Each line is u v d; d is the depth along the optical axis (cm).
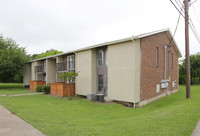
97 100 1165
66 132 420
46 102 1079
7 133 431
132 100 983
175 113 612
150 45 1157
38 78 2145
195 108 673
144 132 399
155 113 673
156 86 1230
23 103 962
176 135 373
